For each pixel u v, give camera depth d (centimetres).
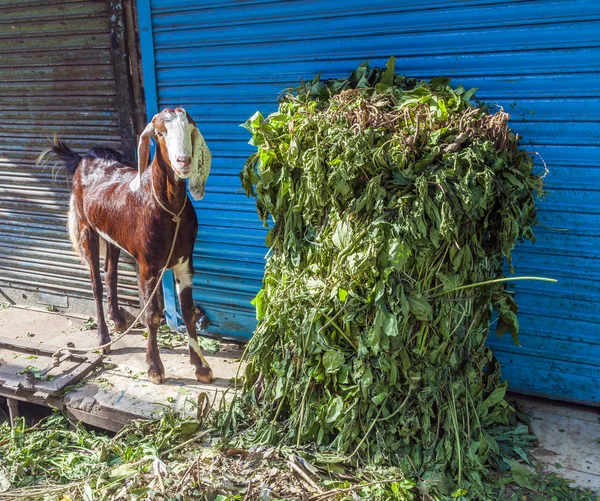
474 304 317
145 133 345
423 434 304
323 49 382
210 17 405
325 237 307
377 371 300
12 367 435
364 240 289
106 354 456
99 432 410
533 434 348
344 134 290
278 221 337
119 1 435
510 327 334
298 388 320
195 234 395
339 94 327
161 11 419
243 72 409
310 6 375
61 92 485
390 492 285
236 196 436
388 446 303
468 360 325
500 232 303
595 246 348
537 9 325
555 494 297
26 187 529
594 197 341
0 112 516
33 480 333
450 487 297
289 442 324
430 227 286
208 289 466
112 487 303
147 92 444
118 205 396
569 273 357
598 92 326
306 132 306
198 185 342
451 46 350
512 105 345
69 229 466
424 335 300
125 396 395
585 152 337
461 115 304
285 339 328
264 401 344
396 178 286
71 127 493
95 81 468
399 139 286
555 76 332
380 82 344
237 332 467
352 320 300
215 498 282
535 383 381
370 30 366
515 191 297
